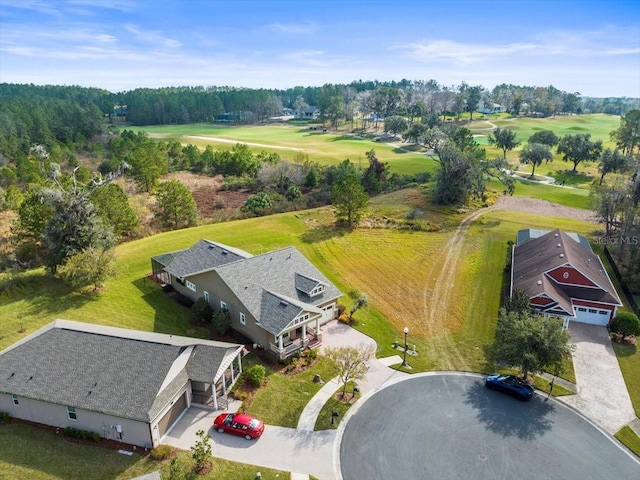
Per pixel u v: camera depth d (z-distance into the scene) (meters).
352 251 56.94
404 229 65.56
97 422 25.52
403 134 137.12
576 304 41.47
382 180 88.69
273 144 138.12
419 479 24.05
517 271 47.66
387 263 53.91
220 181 95.12
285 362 33.31
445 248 59.06
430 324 40.69
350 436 26.95
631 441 27.27
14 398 26.66
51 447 25.12
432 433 27.38
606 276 46.66
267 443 26.12
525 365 30.75
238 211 72.25
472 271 52.16
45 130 124.06
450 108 193.50
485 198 80.88
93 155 110.25
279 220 66.94
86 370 27.16
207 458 24.61
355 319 40.28
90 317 37.47
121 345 28.58
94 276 39.81
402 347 36.91
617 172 92.12
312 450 25.75
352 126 188.38
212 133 167.75
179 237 57.94
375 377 32.84
